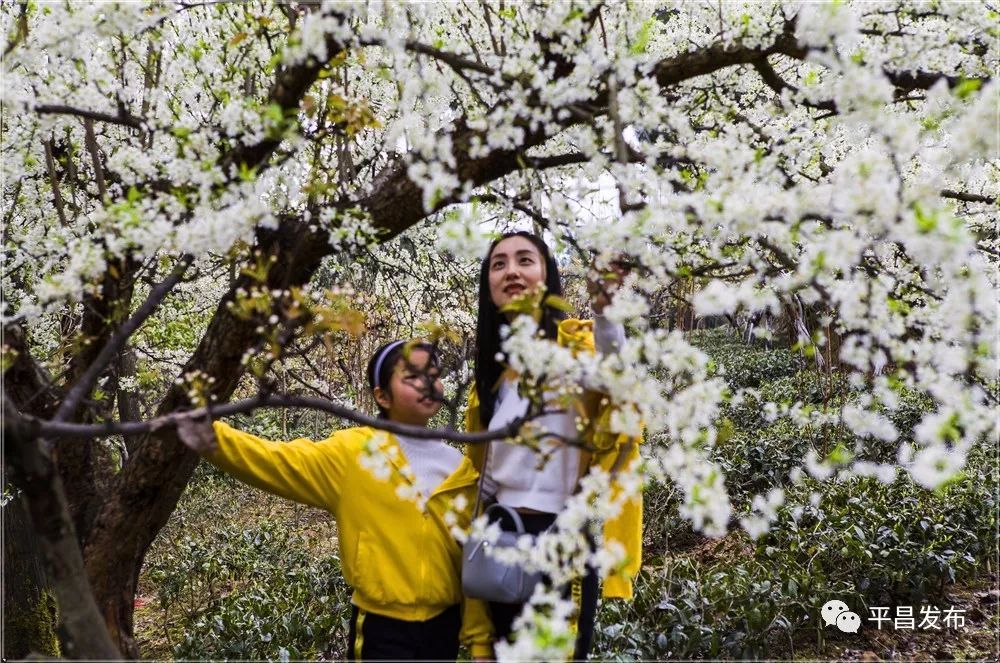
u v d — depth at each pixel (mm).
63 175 3287
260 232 2441
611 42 2213
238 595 4438
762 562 3865
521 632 1273
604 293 1729
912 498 4301
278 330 1635
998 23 1913
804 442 5898
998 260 2496
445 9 2721
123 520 2613
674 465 1556
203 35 2754
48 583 3740
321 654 3660
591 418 1953
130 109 2482
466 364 2986
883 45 2014
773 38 2053
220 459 2031
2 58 1975
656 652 3148
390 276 4016
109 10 1870
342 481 2230
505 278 2109
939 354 1460
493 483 2193
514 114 1795
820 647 3363
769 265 1877
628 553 2094
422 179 1717
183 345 4930
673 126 1875
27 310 1913
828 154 3059
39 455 1577
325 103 2416
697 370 1540
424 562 2180
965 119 1416
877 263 2119
